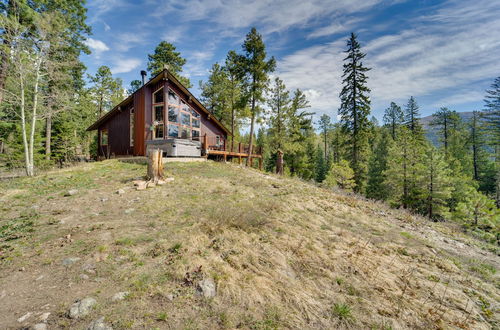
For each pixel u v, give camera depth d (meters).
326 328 3.00
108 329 2.55
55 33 14.64
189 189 9.27
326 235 6.27
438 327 3.34
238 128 35.72
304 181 17.62
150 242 4.71
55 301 3.02
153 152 9.88
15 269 3.75
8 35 12.87
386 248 6.18
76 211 6.62
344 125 27.58
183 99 18.33
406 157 25.06
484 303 4.28
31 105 15.43
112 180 10.21
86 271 3.69
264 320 2.94
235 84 29.19
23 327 2.54
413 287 4.38
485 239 11.74
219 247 4.62
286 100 31.12
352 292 3.89
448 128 45.84
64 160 23.70
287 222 6.74
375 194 35.78
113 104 38.59
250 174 14.59
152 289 3.29
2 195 8.12
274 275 3.97
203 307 3.05
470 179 31.27
